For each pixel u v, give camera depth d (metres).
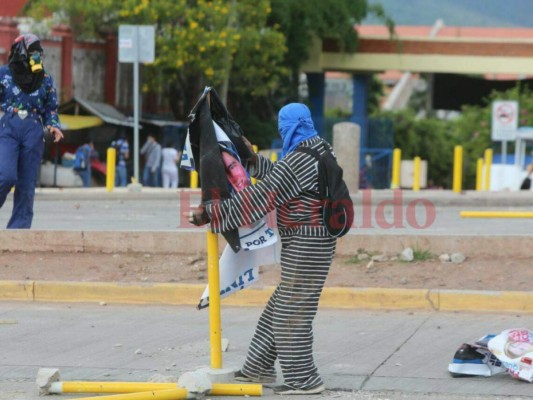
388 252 23.86
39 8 68.44
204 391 14.76
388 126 83.75
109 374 16.70
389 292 21.48
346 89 167.62
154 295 22.27
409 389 15.61
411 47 88.31
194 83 73.25
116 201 45.81
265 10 72.06
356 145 45.44
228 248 15.38
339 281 22.44
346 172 45.44
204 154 14.62
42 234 24.78
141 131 69.19
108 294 22.42
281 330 15.01
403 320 20.44
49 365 17.36
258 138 79.81
